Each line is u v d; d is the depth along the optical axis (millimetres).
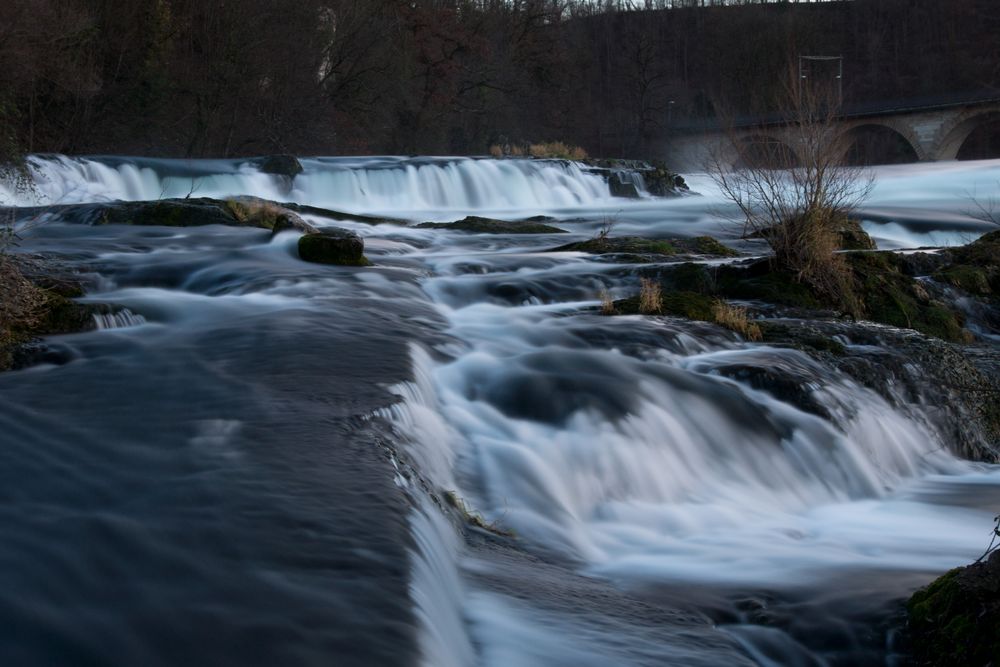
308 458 5508
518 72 67688
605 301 11984
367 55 50906
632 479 7586
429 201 35344
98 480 4988
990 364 11828
